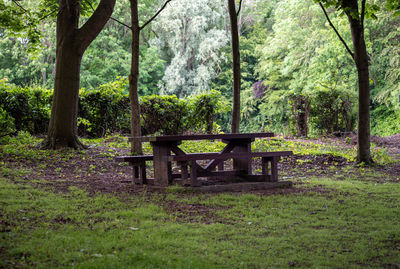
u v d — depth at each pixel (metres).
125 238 4.06
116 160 7.22
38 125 13.64
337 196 6.53
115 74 34.75
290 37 30.38
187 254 3.69
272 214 5.26
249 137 7.21
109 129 14.45
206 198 6.09
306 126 16.56
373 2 24.69
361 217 5.23
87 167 9.12
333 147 13.15
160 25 37.44
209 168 7.07
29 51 13.21
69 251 3.62
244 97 38.00
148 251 3.70
